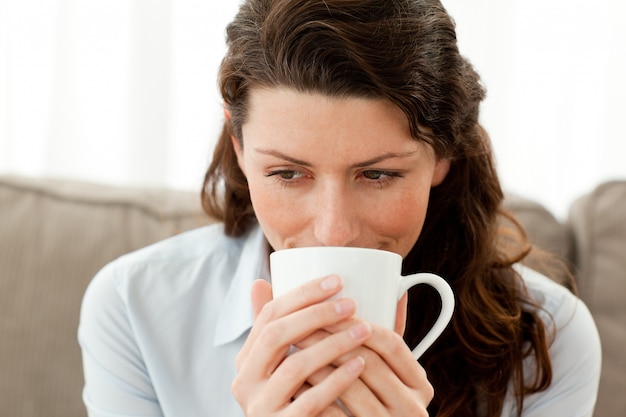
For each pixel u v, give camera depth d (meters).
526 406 1.26
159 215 1.50
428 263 1.26
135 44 2.08
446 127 1.00
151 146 2.09
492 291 1.27
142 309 1.27
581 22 2.18
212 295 1.29
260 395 0.93
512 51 2.17
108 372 1.27
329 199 0.96
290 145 0.94
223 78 1.03
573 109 2.18
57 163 2.08
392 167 0.96
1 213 1.48
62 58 2.07
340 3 0.95
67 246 1.46
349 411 0.95
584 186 2.19
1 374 1.41
